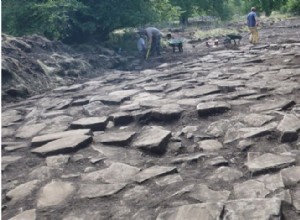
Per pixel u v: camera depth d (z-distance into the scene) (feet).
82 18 57.36
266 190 10.87
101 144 16.74
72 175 13.83
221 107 18.69
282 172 11.84
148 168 13.67
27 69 34.30
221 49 51.42
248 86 23.06
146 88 27.14
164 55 52.70
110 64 46.91
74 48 51.78
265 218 9.29
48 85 34.83
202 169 13.05
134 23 56.90
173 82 28.12
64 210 11.41
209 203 10.47
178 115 18.89
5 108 26.68
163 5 63.87
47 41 44.86
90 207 11.40
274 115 16.85
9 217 11.42
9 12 52.13
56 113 23.30
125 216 10.67
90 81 35.55
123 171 13.62
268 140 14.61
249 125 16.26
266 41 54.60
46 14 50.88
